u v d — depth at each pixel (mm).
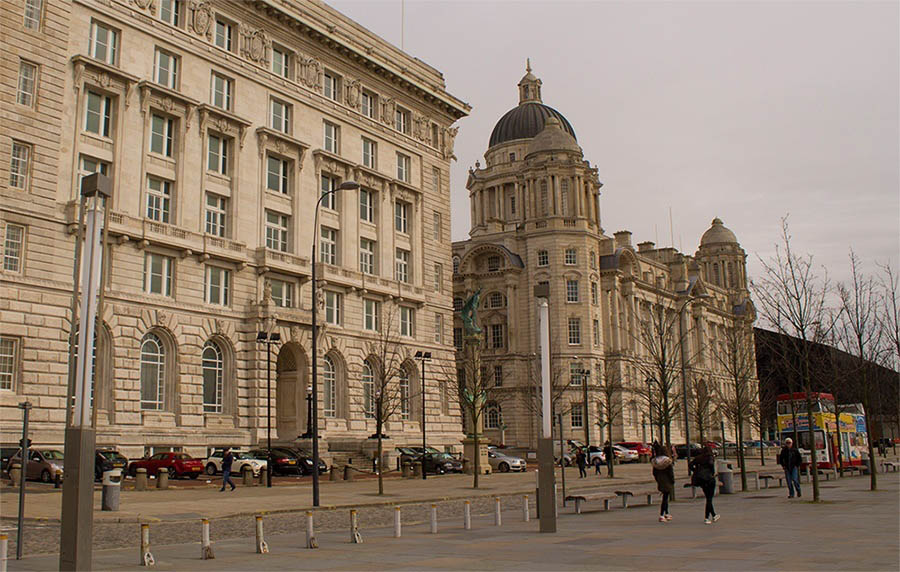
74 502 14477
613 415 91875
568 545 18641
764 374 91688
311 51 64000
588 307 102125
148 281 50438
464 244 113375
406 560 16547
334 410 62344
